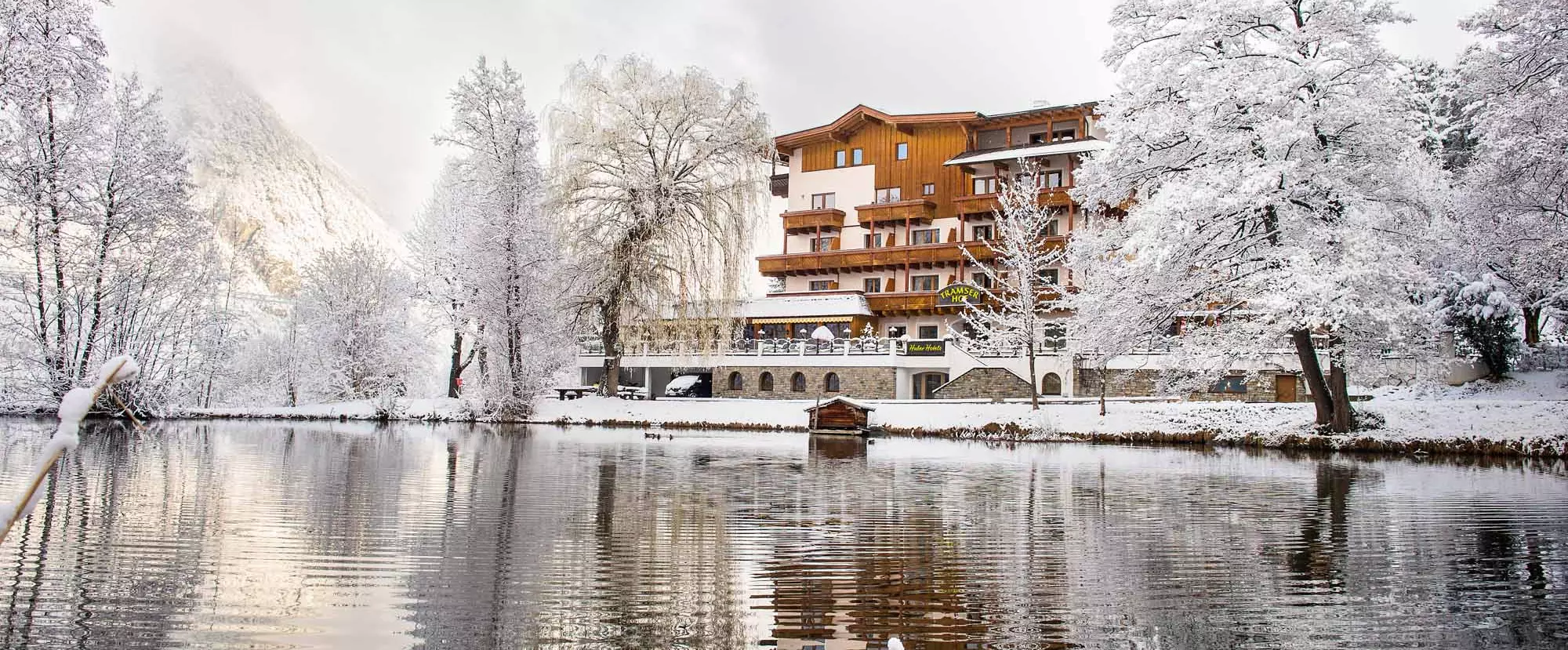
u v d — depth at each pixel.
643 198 48.38
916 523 14.30
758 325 66.69
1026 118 69.00
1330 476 22.55
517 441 33.03
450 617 8.54
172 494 15.95
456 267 52.28
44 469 3.06
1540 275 33.22
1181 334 37.97
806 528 13.71
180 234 37.75
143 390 38.62
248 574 10.00
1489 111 30.14
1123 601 9.58
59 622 8.09
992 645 8.08
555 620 8.52
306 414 49.19
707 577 10.35
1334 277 29.05
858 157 74.81
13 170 32.59
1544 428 29.30
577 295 48.44
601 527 13.42
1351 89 31.28
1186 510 16.05
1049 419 37.94
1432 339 36.19
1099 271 36.41
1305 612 9.23
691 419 44.69
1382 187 32.03
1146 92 32.56
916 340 56.22
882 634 8.32
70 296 35.84
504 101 51.53
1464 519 15.26
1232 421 34.94
